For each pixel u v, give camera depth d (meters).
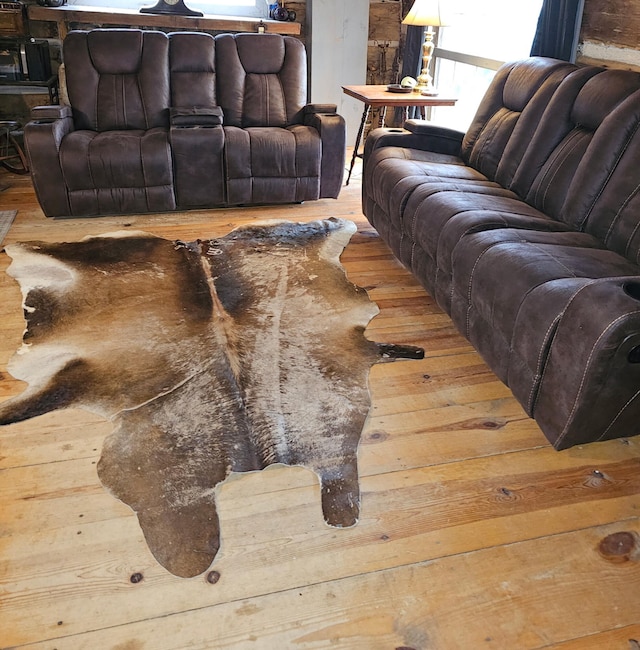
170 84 3.82
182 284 2.72
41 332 2.31
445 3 3.60
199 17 4.51
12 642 1.22
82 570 1.38
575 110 2.53
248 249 3.14
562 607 1.32
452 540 1.49
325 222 3.57
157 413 1.88
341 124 3.65
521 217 2.32
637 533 1.52
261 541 1.47
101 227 3.40
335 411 1.93
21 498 1.56
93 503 1.56
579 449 1.80
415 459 1.75
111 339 2.26
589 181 2.27
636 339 1.48
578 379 1.56
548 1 2.98
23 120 4.73
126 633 1.25
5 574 1.36
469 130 3.25
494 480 1.68
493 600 1.34
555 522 1.54
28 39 4.45
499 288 1.89
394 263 3.06
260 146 3.55
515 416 1.95
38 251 3.03
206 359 2.15
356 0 4.77
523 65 3.00
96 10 4.43
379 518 1.54
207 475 1.66
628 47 2.63
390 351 2.28
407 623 1.28
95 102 3.72
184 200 3.60
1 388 1.98
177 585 1.35
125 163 3.37
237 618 1.29
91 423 1.84
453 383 2.11
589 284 1.59
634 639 1.26
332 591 1.35
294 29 4.68
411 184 2.71
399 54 5.25
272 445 1.78
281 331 2.37
